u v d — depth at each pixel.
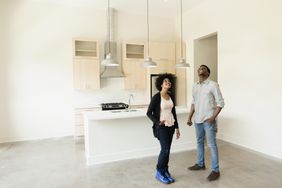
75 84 5.38
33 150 4.45
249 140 4.34
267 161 3.65
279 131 3.77
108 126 3.72
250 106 4.29
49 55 5.43
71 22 5.61
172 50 6.27
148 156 3.99
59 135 5.59
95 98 5.91
